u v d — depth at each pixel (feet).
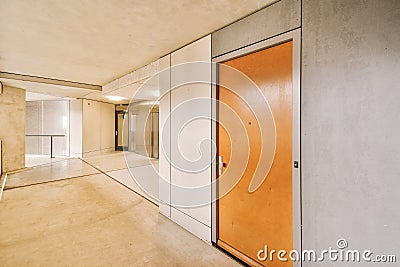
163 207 10.51
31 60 12.54
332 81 4.91
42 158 27.12
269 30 6.23
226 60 7.63
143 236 8.42
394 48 4.11
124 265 6.59
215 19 7.23
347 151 4.69
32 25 8.13
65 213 10.39
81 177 17.47
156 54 11.02
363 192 4.49
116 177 17.74
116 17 7.46
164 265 6.64
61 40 9.51
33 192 13.44
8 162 18.84
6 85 18.34
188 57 9.33
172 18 7.37
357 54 4.55
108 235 8.41
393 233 4.14
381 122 4.26
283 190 5.98
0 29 8.50
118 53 11.05
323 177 5.07
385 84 4.21
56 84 18.08
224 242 7.66
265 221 6.43
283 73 5.99
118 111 33.91
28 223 9.26
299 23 5.52
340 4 4.79
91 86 20.25
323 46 5.06
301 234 5.47
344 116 4.73
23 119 20.11
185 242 8.08
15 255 6.97
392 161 4.14
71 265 6.53
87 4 6.70
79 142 27.35
